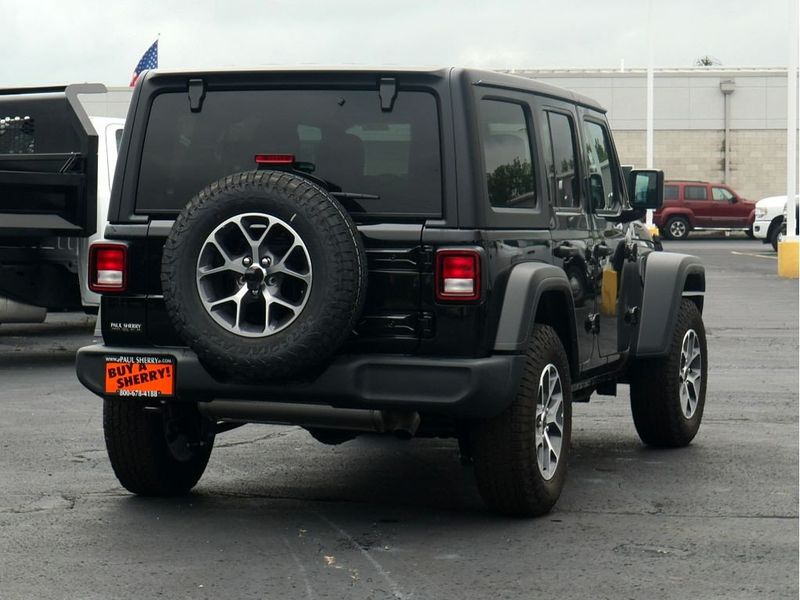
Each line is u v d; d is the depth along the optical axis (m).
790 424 9.59
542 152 6.85
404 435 6.39
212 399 6.27
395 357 6.07
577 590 5.29
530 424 6.37
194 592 5.25
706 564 5.68
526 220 6.54
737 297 21.91
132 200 6.52
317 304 5.88
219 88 6.47
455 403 5.97
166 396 6.29
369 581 5.41
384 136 6.22
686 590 5.29
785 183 52.22
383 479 7.58
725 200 45.38
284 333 5.91
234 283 6.06
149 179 6.52
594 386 7.91
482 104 6.27
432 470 7.87
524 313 6.20
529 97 6.79
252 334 5.96
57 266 12.73
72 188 11.99
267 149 6.38
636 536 6.19
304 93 6.35
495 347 6.14
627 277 8.07
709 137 52.25
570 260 7.04
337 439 7.14
